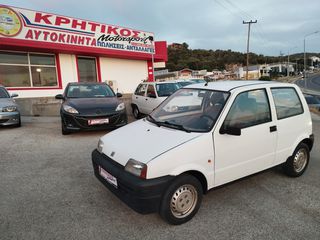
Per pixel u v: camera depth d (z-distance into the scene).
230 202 3.46
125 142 3.20
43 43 11.37
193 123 3.37
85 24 12.81
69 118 6.74
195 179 2.97
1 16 10.21
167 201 2.78
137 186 2.65
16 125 8.43
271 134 3.70
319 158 5.32
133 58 15.89
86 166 4.81
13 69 11.48
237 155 3.32
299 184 4.05
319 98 17.16
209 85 3.92
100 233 2.79
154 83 9.64
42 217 3.08
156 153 2.79
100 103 7.14
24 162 5.01
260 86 3.75
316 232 2.81
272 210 3.26
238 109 3.39
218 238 2.71
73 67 13.34
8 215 3.12
